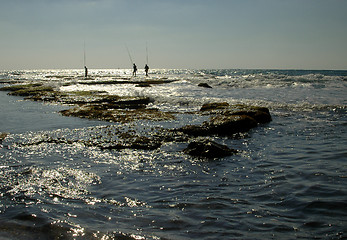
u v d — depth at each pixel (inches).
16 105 577.6
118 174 200.1
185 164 223.6
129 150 261.4
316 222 130.6
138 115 423.5
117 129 326.0
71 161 227.0
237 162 228.7
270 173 201.5
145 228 126.4
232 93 776.3
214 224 130.0
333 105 522.0
